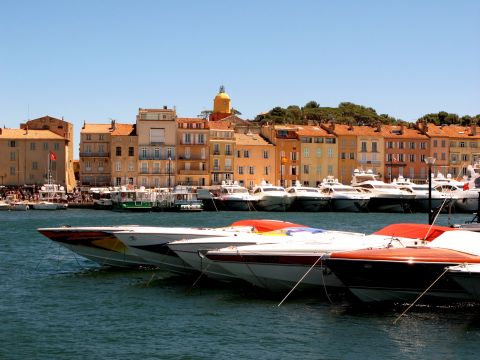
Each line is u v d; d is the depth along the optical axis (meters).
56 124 149.75
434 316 29.36
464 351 24.77
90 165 146.75
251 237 38.25
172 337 26.86
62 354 24.80
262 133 157.38
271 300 33.31
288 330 27.66
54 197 133.88
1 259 48.81
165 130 144.88
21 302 33.59
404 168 156.25
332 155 153.00
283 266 33.03
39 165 143.75
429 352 24.69
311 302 32.59
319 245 33.94
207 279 39.16
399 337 26.45
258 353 24.72
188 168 145.88
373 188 120.56
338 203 117.25
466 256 29.73
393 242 33.62
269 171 150.50
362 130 157.00
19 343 26.17
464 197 111.50
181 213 117.62
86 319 29.92
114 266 44.31
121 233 40.12
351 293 31.80
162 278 40.34
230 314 30.53
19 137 143.12
